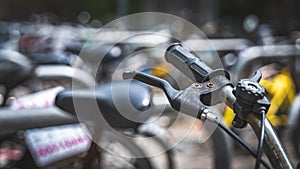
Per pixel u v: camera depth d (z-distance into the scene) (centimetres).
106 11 1797
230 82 152
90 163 247
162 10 1597
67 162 268
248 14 1622
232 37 666
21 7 1944
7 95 380
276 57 493
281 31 755
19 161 273
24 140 275
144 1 1609
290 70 498
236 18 1658
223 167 338
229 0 1648
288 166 142
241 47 528
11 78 384
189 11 1587
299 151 455
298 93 485
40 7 1922
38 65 424
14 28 1166
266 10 1519
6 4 1953
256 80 152
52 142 268
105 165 285
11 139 279
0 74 385
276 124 466
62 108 203
